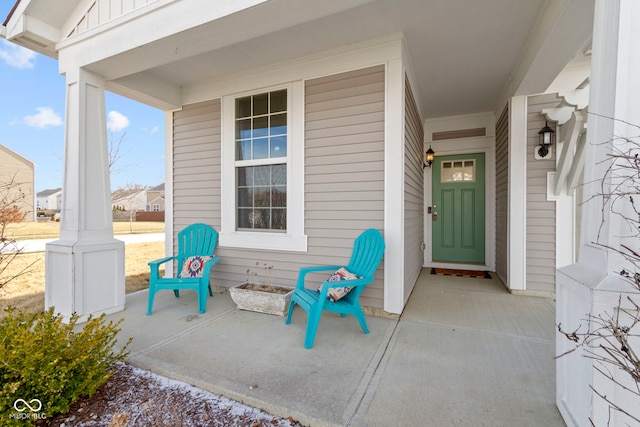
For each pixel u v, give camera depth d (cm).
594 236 136
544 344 238
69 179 306
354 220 314
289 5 212
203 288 317
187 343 241
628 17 123
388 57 294
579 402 135
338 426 149
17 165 1169
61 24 310
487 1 241
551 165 359
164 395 177
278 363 209
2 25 301
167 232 431
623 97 123
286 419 158
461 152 516
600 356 119
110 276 314
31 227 1111
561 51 255
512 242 376
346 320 295
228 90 381
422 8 250
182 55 281
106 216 321
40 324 175
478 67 354
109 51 281
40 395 148
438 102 463
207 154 400
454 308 325
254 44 308
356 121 312
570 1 195
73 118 306
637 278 104
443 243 535
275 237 352
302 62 335
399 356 220
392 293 298
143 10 258
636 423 117
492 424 149
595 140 138
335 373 196
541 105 361
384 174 300
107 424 151
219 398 176
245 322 288
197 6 235
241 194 384
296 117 339
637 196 119
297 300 272
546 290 364
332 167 323
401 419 153
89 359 171
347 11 255
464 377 191
